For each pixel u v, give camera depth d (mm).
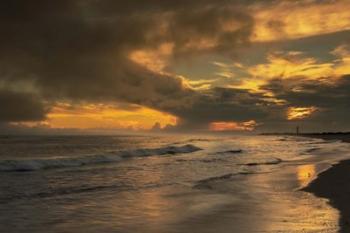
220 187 17219
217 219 11047
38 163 26625
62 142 75188
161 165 28078
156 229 10023
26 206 12820
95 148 53844
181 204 13305
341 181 18344
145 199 14258
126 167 26500
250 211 12078
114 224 10531
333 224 10148
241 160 32750
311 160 32562
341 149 54438
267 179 19844
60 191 15984
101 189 16609
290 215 11344
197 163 29797
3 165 24812
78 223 10633
